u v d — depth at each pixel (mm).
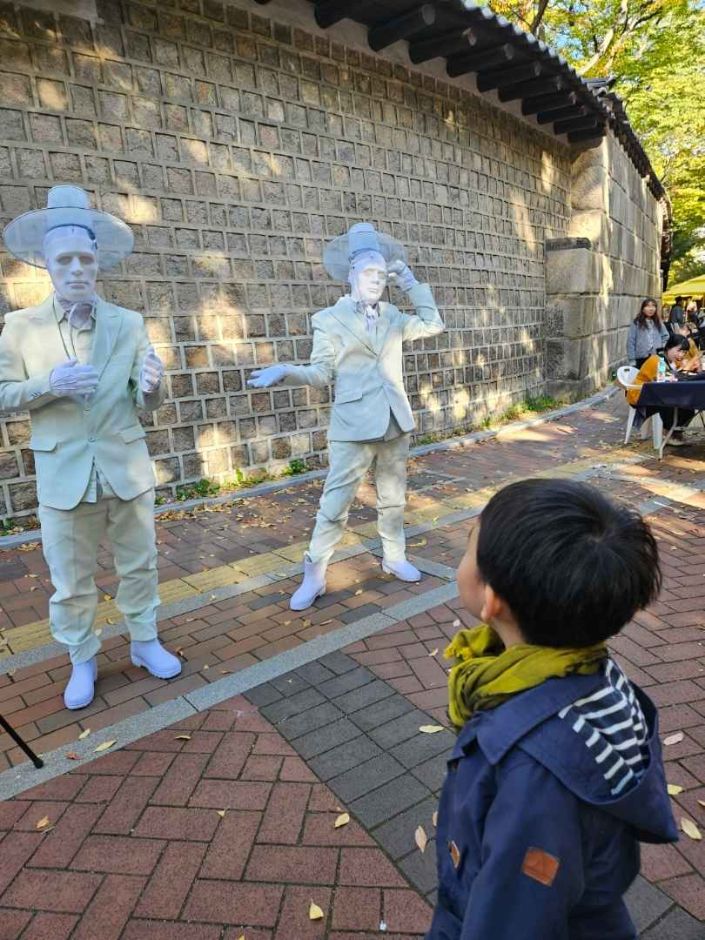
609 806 841
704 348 13195
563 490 926
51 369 2510
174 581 4082
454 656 1141
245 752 2445
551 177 10781
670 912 1762
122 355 2680
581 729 865
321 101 6410
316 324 3443
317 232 6500
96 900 1847
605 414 9984
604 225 11922
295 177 6254
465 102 8266
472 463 7086
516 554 874
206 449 5895
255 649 3215
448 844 1034
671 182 22719
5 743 2561
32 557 4535
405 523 5051
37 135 4664
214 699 2787
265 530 5043
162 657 3014
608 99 10547
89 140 4906
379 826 2074
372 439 3428
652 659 3014
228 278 5836
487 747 883
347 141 6703
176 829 2088
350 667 3010
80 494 2578
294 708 2709
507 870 809
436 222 7969
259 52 5848
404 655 3104
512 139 9422
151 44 5160
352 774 2311
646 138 18922
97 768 2387
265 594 3854
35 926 1774
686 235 28922
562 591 848
